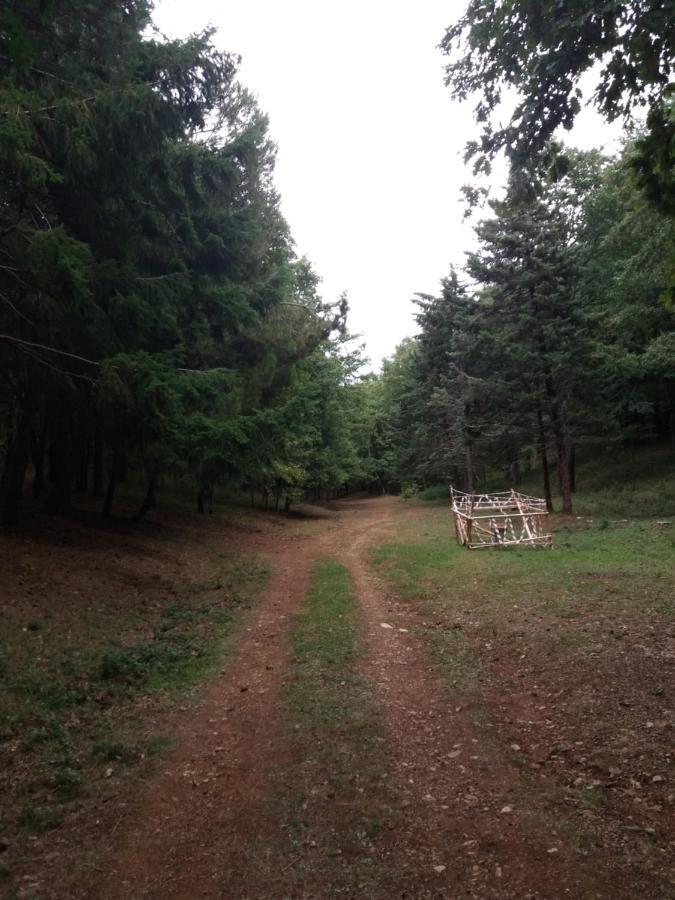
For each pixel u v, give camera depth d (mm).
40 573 10742
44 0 4969
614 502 24141
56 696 6461
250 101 20609
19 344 11375
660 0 5387
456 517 18125
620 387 27219
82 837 4047
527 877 3365
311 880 3467
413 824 3971
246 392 19016
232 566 15641
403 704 6059
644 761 4504
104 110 10406
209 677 7277
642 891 3170
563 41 5922
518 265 22766
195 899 3369
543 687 6227
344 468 42312
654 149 6426
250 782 4688
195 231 13609
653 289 19500
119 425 11969
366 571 14391
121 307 11391
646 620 8047
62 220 12078
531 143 6922
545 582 10844
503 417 24703
